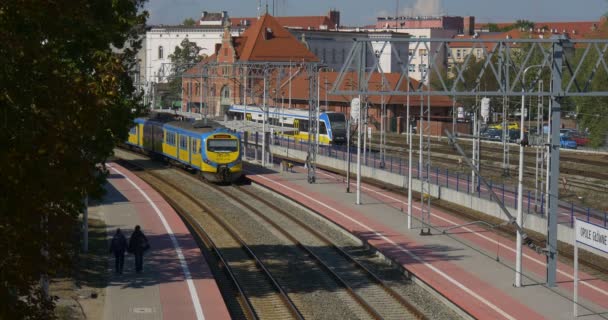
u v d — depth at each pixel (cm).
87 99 1349
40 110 1285
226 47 10450
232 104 9938
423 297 2789
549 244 2800
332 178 5994
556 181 2766
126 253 3203
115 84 1591
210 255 3481
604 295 2764
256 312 2586
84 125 1345
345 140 7900
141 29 2909
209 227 4141
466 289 2786
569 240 3725
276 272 3156
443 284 2850
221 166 5684
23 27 1363
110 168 6116
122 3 2555
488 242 3634
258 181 5712
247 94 9981
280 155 7781
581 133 7688
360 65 2564
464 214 4400
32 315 1280
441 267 3112
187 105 10625
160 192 5066
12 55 1256
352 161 6469
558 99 2705
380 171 5922
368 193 5200
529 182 5481
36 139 1254
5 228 1208
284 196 5088
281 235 3953
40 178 1255
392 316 2553
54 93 1307
